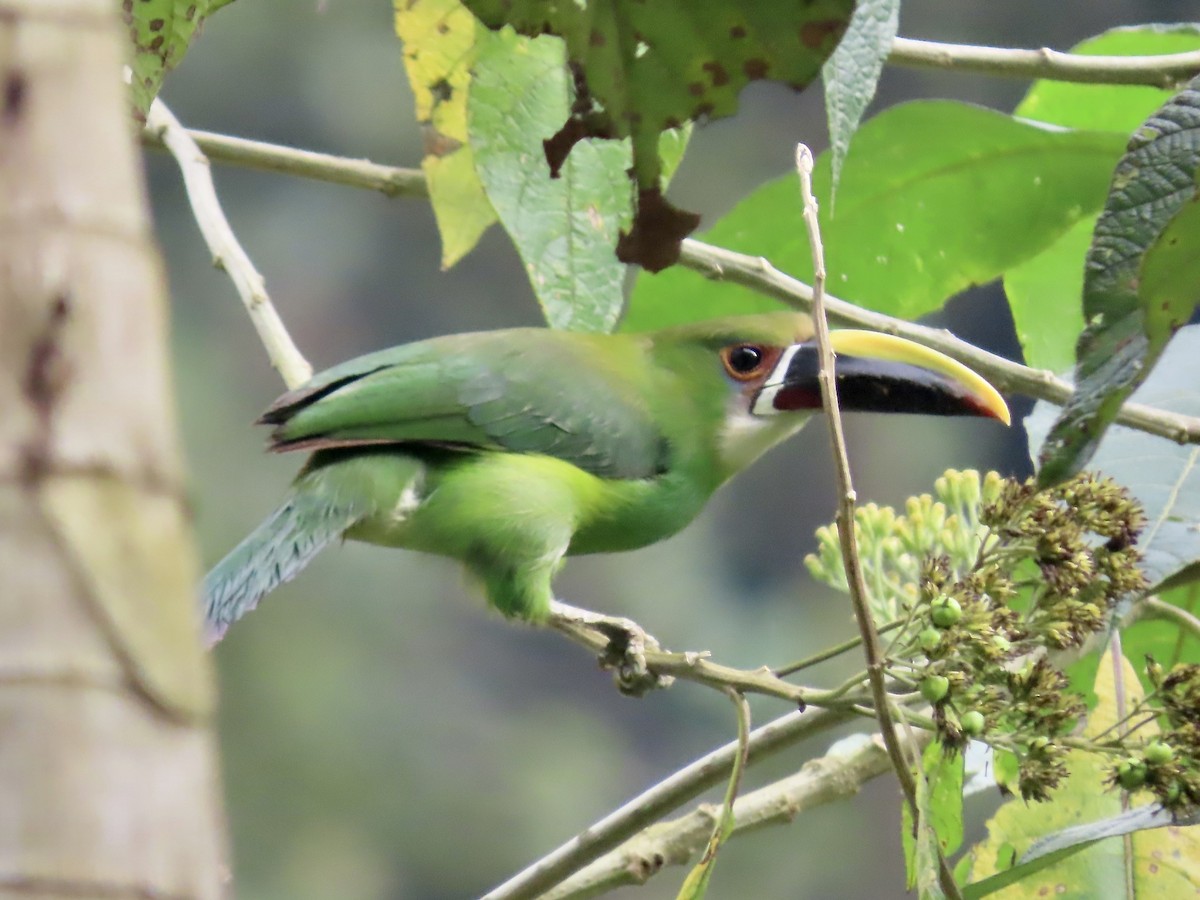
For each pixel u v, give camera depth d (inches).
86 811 90.0
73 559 91.8
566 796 1293.1
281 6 1416.1
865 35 245.3
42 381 92.8
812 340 395.2
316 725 1241.4
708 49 218.8
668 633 1338.6
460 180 348.8
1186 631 315.9
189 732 93.0
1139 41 377.7
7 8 94.9
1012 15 1336.1
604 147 309.9
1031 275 385.1
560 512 375.9
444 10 324.5
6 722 89.6
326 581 1306.6
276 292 1412.4
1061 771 234.5
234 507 1252.5
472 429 370.6
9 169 93.9
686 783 277.3
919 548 287.0
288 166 369.4
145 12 275.7
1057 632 242.5
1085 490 250.7
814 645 1317.7
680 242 240.8
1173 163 226.7
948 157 357.7
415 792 1259.8
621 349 400.8
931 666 238.4
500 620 383.9
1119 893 271.9
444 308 1465.3
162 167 1364.4
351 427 361.7
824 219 369.7
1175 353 331.0
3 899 87.9
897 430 1379.2
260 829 1202.0
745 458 399.2
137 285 95.6
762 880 1213.1
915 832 228.7
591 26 221.0
